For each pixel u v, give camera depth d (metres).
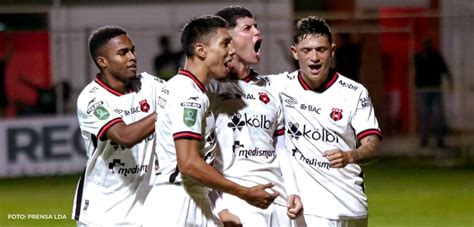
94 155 20.95
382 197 43.84
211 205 19.08
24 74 54.94
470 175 51.22
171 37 57.91
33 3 64.12
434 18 63.84
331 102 21.34
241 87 19.92
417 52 60.47
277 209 20.12
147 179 20.95
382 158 58.56
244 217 19.59
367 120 21.41
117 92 21.12
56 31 54.84
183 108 17.50
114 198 20.94
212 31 17.84
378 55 59.94
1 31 54.31
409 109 59.66
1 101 54.28
